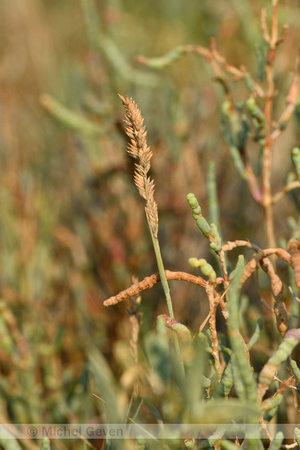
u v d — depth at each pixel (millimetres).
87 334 657
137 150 382
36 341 588
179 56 542
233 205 747
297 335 366
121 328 629
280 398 378
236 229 725
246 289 613
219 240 394
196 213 386
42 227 766
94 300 682
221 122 520
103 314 668
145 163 382
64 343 640
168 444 392
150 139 771
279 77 667
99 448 490
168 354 448
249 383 361
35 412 529
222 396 378
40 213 772
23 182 777
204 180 761
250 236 696
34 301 671
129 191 731
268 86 498
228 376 375
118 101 665
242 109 526
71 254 757
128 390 480
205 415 359
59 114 701
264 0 681
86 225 754
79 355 634
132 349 449
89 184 759
